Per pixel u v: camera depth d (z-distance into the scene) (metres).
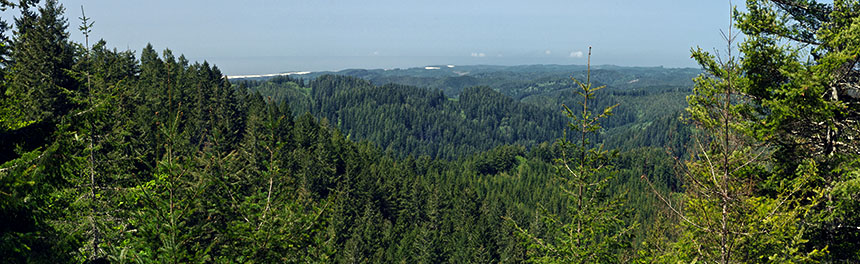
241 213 8.84
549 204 120.25
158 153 8.09
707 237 9.03
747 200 7.99
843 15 10.50
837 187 9.32
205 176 8.34
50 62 29.14
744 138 11.41
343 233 58.16
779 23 11.15
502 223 87.00
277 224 9.09
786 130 11.13
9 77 9.46
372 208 77.88
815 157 11.18
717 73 10.79
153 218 7.87
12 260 6.95
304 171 67.56
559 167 13.97
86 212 10.46
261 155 9.54
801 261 8.51
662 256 10.52
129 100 18.05
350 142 114.50
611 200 13.62
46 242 7.62
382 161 125.25
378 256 63.94
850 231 10.55
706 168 8.83
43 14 31.64
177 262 7.77
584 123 13.39
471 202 96.81
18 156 7.93
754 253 8.81
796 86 9.95
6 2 9.87
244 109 96.19
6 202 6.43
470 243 71.12
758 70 10.74
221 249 8.80
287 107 104.56
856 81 10.84
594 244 13.13
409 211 91.94
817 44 11.41
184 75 90.56
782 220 7.94
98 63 18.31
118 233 8.81
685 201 9.26
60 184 7.52
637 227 13.05
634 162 146.50
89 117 8.79
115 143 14.34
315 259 9.52
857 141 11.08
